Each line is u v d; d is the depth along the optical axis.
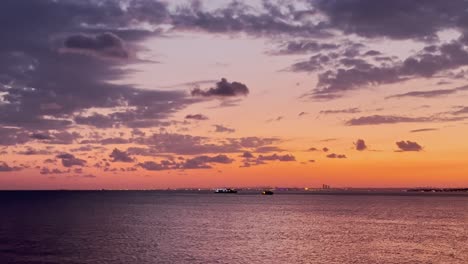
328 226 114.56
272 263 64.44
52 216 144.50
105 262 64.69
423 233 99.06
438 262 65.12
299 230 105.12
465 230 105.38
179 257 68.69
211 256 69.50
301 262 65.12
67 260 65.88
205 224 119.69
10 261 65.06
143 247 77.81
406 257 68.88
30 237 90.44
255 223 122.94
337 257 68.88
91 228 108.31
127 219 134.62
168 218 140.00
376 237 92.06
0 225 114.31
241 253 72.12
